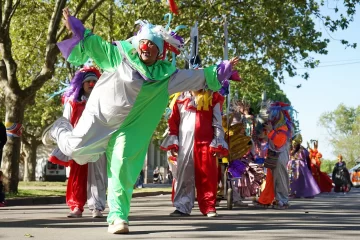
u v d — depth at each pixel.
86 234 6.80
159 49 6.87
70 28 6.82
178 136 9.77
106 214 10.18
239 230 7.39
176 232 7.06
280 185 12.35
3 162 18.36
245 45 26.52
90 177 9.35
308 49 25.05
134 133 6.88
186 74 7.11
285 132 12.23
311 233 7.18
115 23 26.80
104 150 7.00
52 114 40.75
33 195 17.44
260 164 12.86
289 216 9.97
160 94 7.00
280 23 23.88
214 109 9.68
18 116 18.53
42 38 27.75
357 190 31.64
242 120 12.44
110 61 6.86
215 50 27.31
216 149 9.50
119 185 6.83
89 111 6.91
